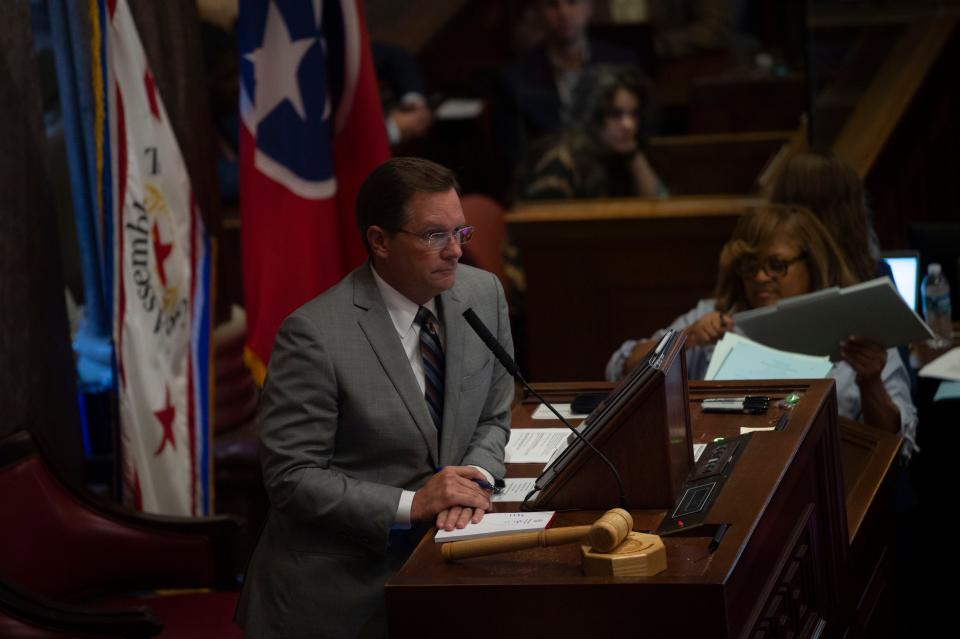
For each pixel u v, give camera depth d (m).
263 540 10.27
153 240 14.30
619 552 7.84
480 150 26.28
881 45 25.06
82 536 12.62
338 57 15.43
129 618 10.77
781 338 13.35
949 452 15.73
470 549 8.27
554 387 12.23
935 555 15.55
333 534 9.84
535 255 23.30
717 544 8.04
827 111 23.73
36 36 17.36
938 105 25.44
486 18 28.75
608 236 22.95
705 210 22.52
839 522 11.07
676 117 24.06
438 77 28.86
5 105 13.21
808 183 14.80
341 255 15.60
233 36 22.09
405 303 10.12
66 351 14.55
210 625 12.14
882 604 12.72
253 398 19.50
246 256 15.31
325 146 15.13
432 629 8.05
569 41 24.31
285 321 9.95
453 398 10.16
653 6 24.00
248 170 15.16
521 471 10.26
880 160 23.50
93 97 14.67
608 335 23.42
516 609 7.89
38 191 13.86
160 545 12.86
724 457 9.57
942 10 25.70
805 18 23.33
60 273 14.39
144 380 14.23
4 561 12.06
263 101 15.08
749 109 23.44
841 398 14.23
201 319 14.96
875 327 12.93
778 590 8.87
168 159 14.39
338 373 9.73
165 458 14.45
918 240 18.78
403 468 9.93
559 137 24.42
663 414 8.98
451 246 9.69
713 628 7.54
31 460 12.53
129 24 13.91
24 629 10.65
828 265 13.98
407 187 9.58
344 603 9.70
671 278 22.95
